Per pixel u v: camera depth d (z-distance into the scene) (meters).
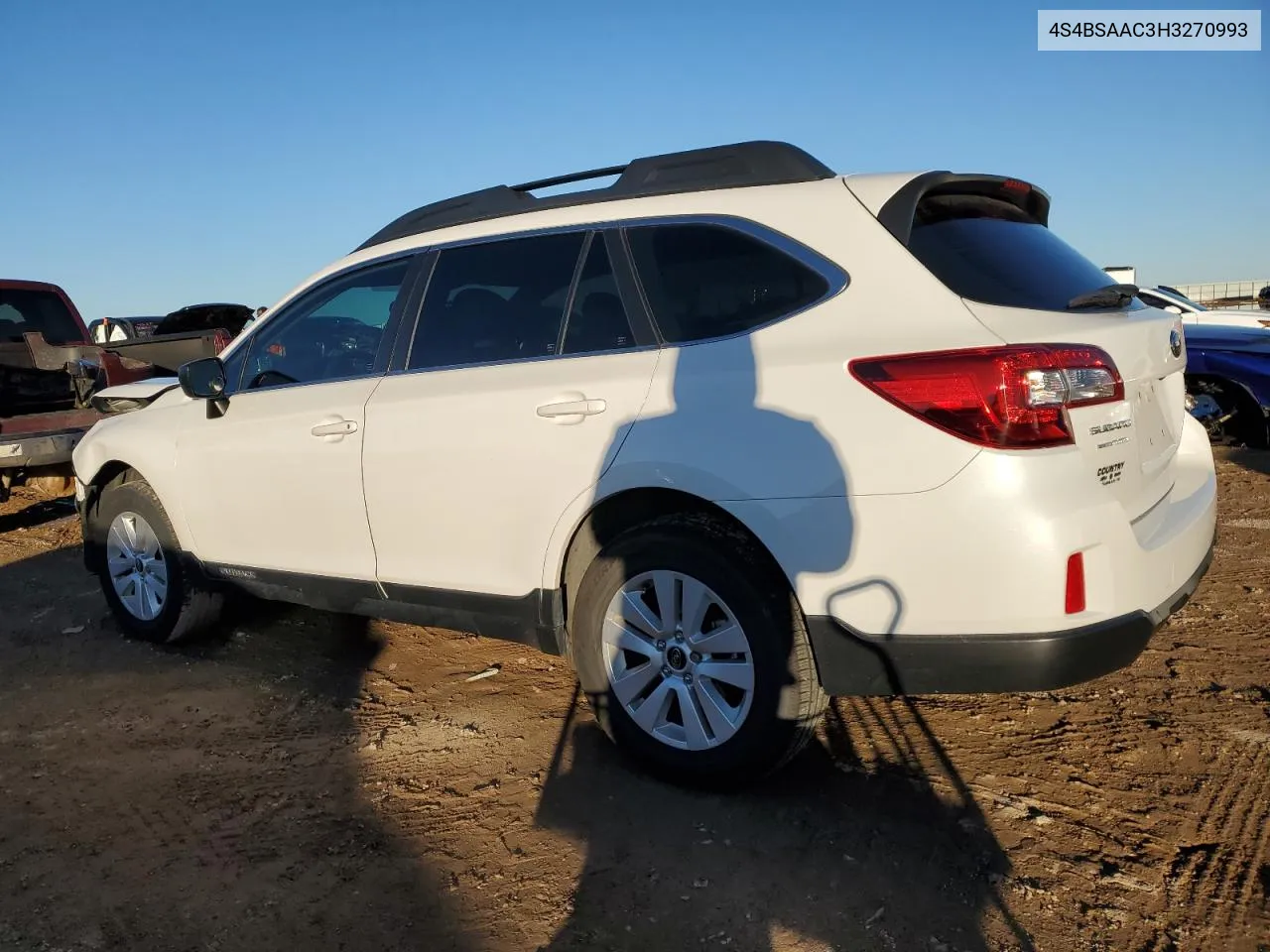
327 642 4.93
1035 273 3.09
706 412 3.04
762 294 3.11
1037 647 2.65
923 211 3.08
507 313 3.64
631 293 3.35
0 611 5.62
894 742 3.57
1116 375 2.85
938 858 2.85
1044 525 2.62
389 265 4.06
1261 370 9.58
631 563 3.24
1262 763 3.31
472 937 2.56
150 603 4.89
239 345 4.58
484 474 3.49
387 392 3.81
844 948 2.47
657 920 2.61
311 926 2.62
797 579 2.91
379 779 3.44
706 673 3.14
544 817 3.14
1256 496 7.58
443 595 3.71
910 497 2.72
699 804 3.18
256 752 3.70
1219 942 2.46
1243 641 4.45
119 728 3.94
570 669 4.42
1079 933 2.51
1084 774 3.29
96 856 2.99
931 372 2.70
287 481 4.11
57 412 8.53
